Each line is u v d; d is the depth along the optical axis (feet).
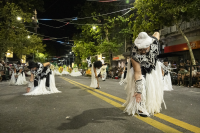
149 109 10.62
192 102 14.82
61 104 14.28
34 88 20.36
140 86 9.98
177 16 35.50
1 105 14.11
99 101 15.46
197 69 29.94
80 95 19.21
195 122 9.27
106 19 74.90
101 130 8.26
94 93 20.63
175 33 58.23
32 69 19.98
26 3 71.41
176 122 9.27
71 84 33.78
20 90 24.45
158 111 11.16
